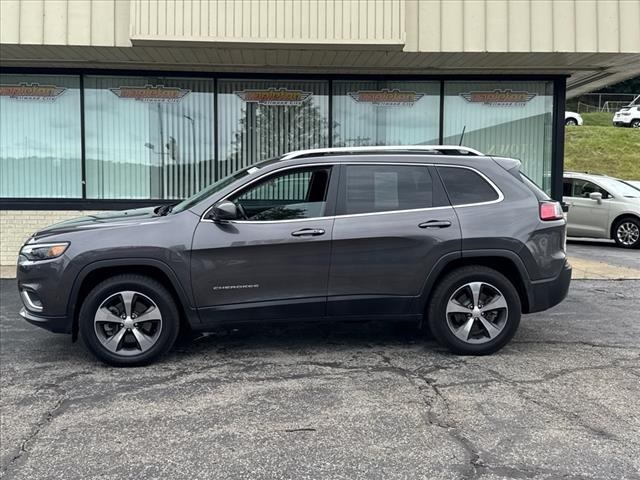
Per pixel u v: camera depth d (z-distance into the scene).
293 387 4.68
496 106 10.59
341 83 10.52
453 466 3.42
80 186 10.39
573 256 12.27
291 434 3.86
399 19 8.44
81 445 3.72
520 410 4.22
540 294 5.38
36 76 10.20
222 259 5.08
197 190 10.52
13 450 3.66
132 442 3.76
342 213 5.26
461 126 10.62
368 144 10.60
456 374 4.95
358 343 5.87
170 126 10.43
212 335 6.19
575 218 14.34
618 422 4.02
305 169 5.32
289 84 10.47
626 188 14.27
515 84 10.55
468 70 10.14
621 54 8.82
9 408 4.30
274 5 8.36
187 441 3.77
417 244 5.23
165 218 5.18
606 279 9.51
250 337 6.10
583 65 9.72
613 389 4.63
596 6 8.66
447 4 8.64
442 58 9.18
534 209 5.39
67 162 10.36
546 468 3.39
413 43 8.65
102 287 5.05
